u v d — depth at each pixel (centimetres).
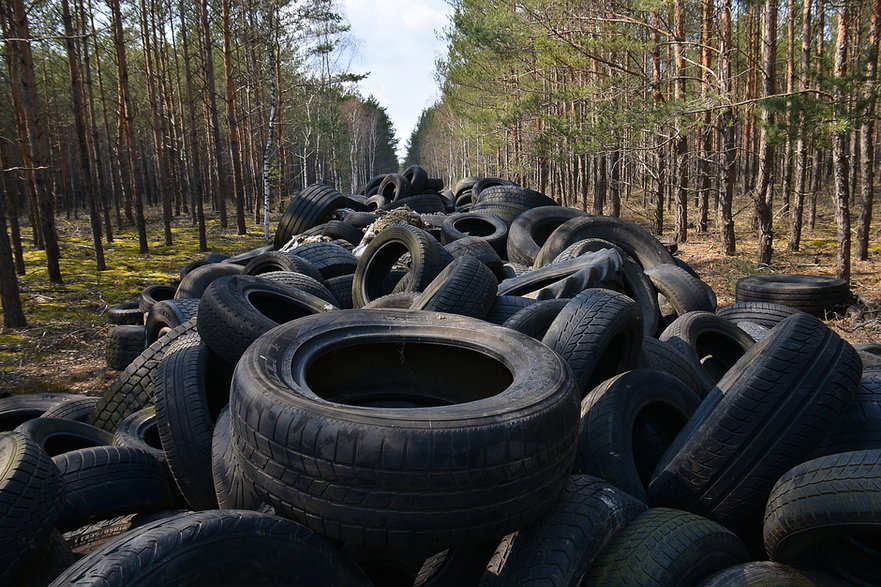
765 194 1450
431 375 361
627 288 721
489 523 239
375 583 305
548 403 262
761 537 335
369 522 232
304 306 563
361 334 351
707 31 1678
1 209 1054
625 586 245
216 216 3425
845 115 1122
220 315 445
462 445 231
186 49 2638
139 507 364
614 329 409
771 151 1430
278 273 673
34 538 269
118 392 495
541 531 265
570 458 273
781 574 274
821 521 255
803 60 1661
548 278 652
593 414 359
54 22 1759
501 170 3884
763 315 694
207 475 368
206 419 386
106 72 2725
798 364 329
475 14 2544
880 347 611
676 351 515
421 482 228
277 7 2280
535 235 1046
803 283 924
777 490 283
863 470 251
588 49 1950
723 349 608
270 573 216
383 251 716
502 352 328
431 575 277
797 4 2111
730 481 321
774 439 319
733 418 324
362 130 8069
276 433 244
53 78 2852
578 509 272
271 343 315
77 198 4291
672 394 401
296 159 6259
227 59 2498
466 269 500
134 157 1992
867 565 284
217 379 460
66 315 1162
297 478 239
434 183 1797
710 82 1555
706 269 1417
